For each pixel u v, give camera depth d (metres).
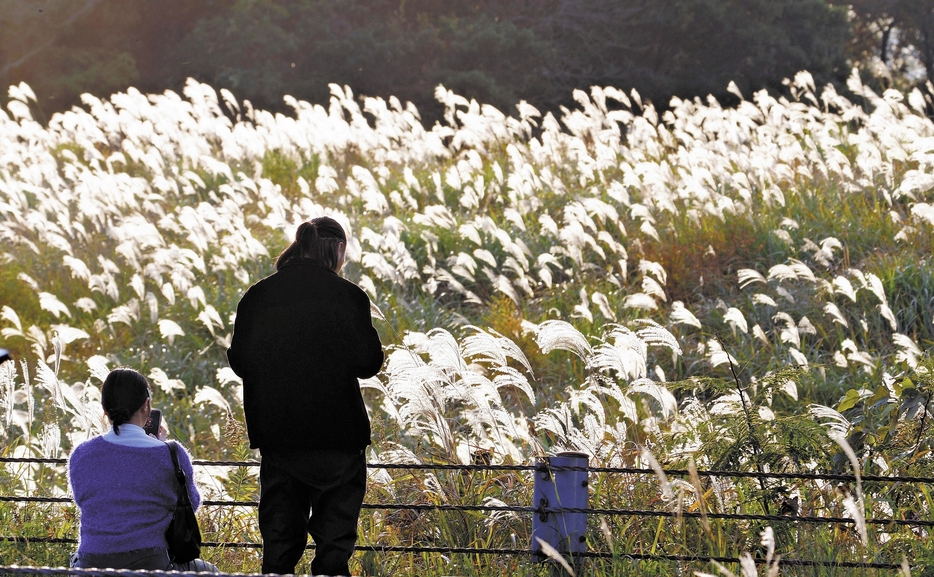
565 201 59.88
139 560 17.55
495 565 22.36
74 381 43.66
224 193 69.44
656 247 49.97
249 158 73.19
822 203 52.34
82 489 17.84
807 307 42.84
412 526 24.53
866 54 191.75
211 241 56.31
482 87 123.38
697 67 134.50
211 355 46.56
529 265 51.50
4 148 77.88
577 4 140.25
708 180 52.59
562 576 20.30
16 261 56.25
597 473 24.09
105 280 51.41
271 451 17.73
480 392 24.95
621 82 134.75
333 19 136.00
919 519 23.31
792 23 138.25
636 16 136.62
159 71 139.12
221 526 24.75
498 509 21.12
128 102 81.88
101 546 17.47
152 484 17.86
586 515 21.02
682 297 47.22
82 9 135.50
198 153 70.50
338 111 78.69
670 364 40.84
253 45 131.12
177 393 43.03
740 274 39.00
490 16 142.38
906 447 24.67
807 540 21.42
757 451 23.19
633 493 23.91
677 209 54.59
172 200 70.00
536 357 41.34
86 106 136.00
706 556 21.02
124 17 137.75
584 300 39.94
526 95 131.50
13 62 135.38
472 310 48.19
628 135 69.25
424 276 52.25
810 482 23.86
